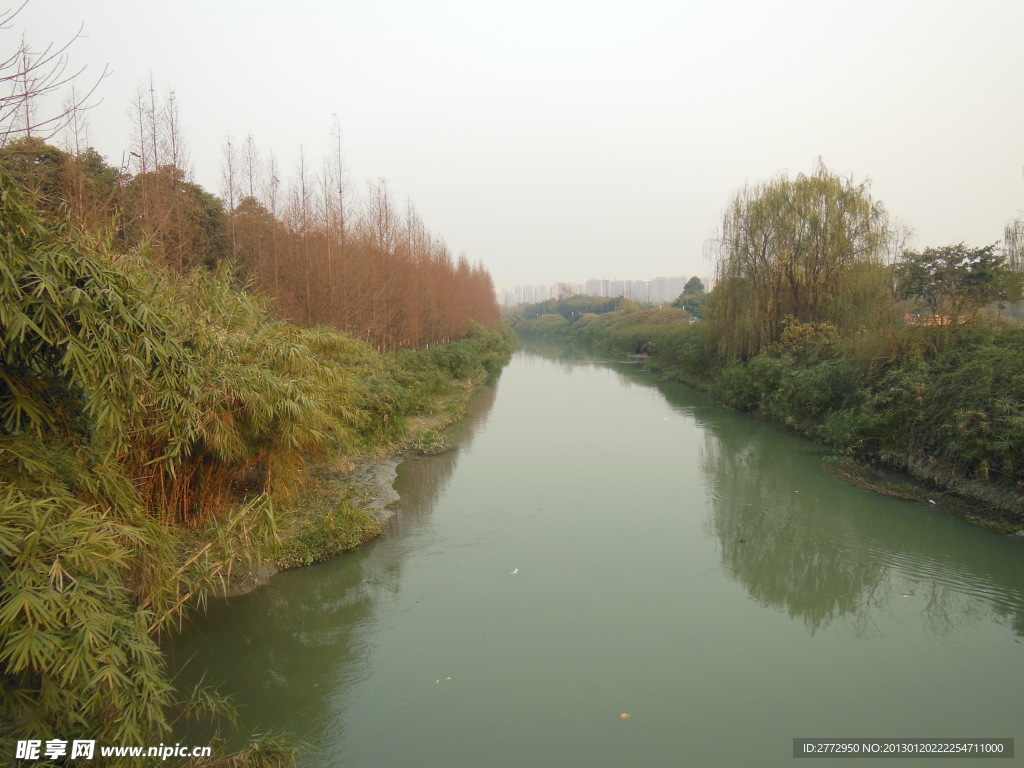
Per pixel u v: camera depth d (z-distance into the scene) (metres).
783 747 5.04
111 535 3.83
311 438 9.28
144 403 5.63
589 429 18.31
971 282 19.69
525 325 112.81
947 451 11.31
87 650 3.37
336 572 8.16
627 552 8.99
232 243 15.85
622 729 5.25
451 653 6.37
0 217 3.44
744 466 13.76
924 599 7.57
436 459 14.27
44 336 3.48
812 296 21.55
